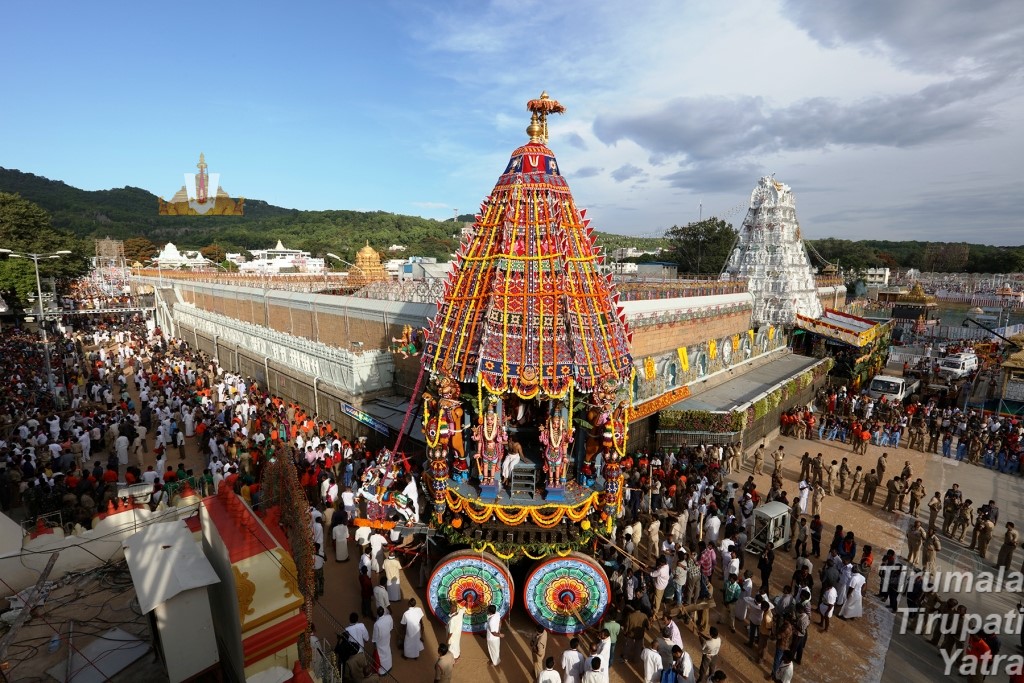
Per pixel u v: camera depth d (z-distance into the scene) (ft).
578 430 46.93
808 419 100.07
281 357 110.73
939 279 391.24
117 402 110.01
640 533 55.93
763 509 57.11
